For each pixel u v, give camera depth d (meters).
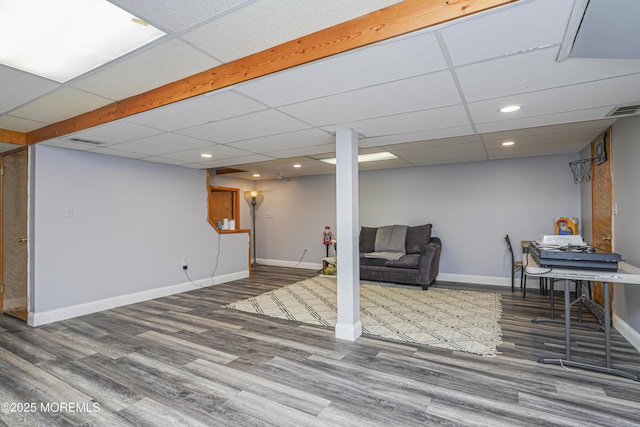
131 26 1.55
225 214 7.51
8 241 3.86
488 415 1.87
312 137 3.31
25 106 2.67
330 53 1.66
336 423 1.81
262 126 2.92
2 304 3.93
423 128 3.01
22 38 1.64
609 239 3.46
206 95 2.15
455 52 1.66
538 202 5.17
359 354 2.71
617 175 3.24
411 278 5.15
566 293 2.49
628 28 1.40
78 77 2.12
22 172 3.67
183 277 5.11
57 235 3.66
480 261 5.57
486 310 3.93
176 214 5.03
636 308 2.81
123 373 2.39
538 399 2.03
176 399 2.06
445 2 1.42
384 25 1.53
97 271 4.02
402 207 6.21
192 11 1.44
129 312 3.95
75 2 1.36
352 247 3.03
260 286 5.44
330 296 4.69
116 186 4.25
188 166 5.11
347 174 3.05
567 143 4.25
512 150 4.67
